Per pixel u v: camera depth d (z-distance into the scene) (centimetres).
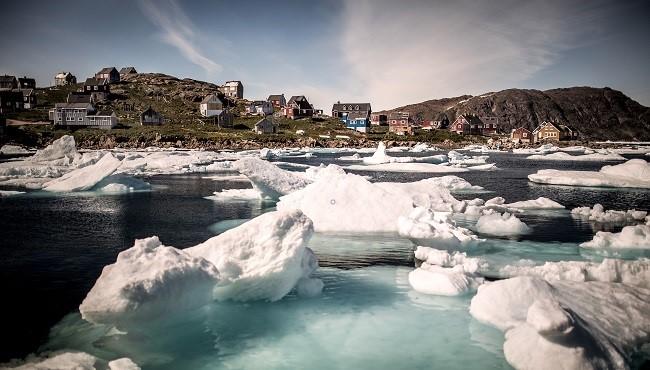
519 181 4228
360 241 1867
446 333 1051
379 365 916
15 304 1195
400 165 5578
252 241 1210
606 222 2267
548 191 3544
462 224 2209
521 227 2059
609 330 955
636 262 1311
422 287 1317
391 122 14075
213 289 1182
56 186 3366
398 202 2180
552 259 1606
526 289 1088
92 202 2864
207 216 2395
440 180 3647
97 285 977
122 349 971
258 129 11262
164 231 2038
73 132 9288
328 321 1119
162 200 2945
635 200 3092
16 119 10444
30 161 4712
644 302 1080
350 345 1000
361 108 14750
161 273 991
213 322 1109
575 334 855
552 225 2198
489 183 4081
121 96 13488
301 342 1012
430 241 1697
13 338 1012
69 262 1555
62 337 1017
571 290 1135
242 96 17538
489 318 1082
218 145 9212
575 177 3953
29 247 1750
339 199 2173
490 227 2078
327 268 1532
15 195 3139
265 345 1002
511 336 968
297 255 1189
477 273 1416
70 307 1177
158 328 1041
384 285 1369
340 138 11306
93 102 11512
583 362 824
